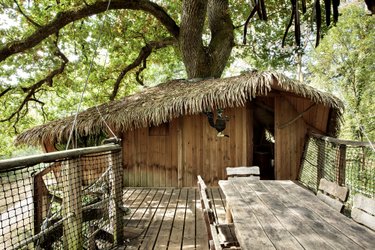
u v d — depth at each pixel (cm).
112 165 390
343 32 1427
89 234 352
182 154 754
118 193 395
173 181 758
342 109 707
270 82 643
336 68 1496
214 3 1105
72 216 300
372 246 186
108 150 367
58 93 1476
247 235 207
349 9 1403
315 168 682
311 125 750
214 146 751
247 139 745
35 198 318
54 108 1558
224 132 748
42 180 331
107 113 733
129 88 1584
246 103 747
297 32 81
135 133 765
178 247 379
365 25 1395
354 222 234
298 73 1513
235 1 1268
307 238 201
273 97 786
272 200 305
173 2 1265
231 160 748
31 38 829
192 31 980
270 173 899
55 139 758
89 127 709
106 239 374
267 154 905
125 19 1238
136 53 1390
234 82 689
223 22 1109
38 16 1091
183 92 747
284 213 259
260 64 1496
